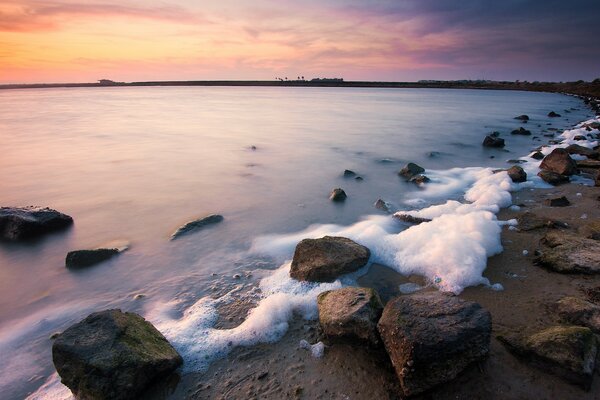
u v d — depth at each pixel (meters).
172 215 11.39
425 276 6.91
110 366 4.48
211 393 4.64
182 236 9.65
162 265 8.21
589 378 4.32
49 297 7.29
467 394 4.35
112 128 32.19
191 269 7.96
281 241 9.18
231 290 6.99
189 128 32.12
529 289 6.32
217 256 8.50
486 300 6.08
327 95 103.81
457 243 7.38
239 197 13.04
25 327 6.37
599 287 6.08
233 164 18.41
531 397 4.28
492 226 8.35
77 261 8.31
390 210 11.26
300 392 4.57
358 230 9.18
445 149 22.22
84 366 4.50
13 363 5.47
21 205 12.57
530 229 8.73
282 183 14.84
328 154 20.86
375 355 5.02
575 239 7.43
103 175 16.36
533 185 12.79
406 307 5.04
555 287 6.30
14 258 8.84
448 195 12.68
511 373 4.59
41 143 24.75
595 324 5.21
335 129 31.52
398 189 13.68
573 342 4.53
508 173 13.55
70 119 39.78
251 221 10.66
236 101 74.12
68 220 10.78
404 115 44.09
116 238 9.80
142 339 5.01
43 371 5.30
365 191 13.49
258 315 5.86
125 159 19.69
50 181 15.46
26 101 78.31
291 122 36.62
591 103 57.06
